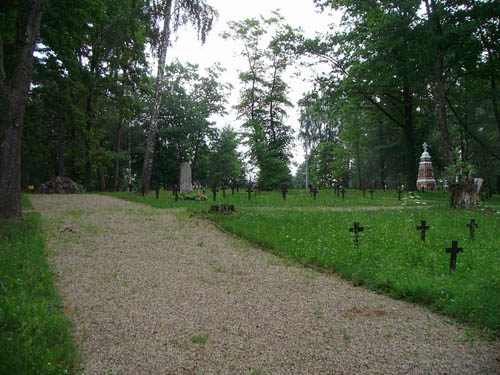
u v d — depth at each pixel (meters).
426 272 5.78
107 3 25.33
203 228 10.62
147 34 20.58
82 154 31.80
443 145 17.97
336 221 11.25
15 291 4.43
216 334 3.76
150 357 3.27
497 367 3.21
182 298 4.86
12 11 12.66
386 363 3.25
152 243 8.47
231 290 5.24
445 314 4.42
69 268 6.09
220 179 47.19
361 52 23.42
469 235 9.23
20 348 3.07
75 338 3.59
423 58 19.02
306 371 3.09
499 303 4.27
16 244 6.89
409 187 31.61
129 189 41.47
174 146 47.25
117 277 5.73
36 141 28.52
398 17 19.41
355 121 35.91
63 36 18.39
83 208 15.05
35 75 24.23
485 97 25.17
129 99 32.03
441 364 3.25
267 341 3.63
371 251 7.14
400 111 32.03
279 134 39.06
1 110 9.60
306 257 7.04
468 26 16.25
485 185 45.22
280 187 34.19
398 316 4.37
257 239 8.72
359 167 47.12
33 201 17.70
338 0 24.38
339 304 4.75
